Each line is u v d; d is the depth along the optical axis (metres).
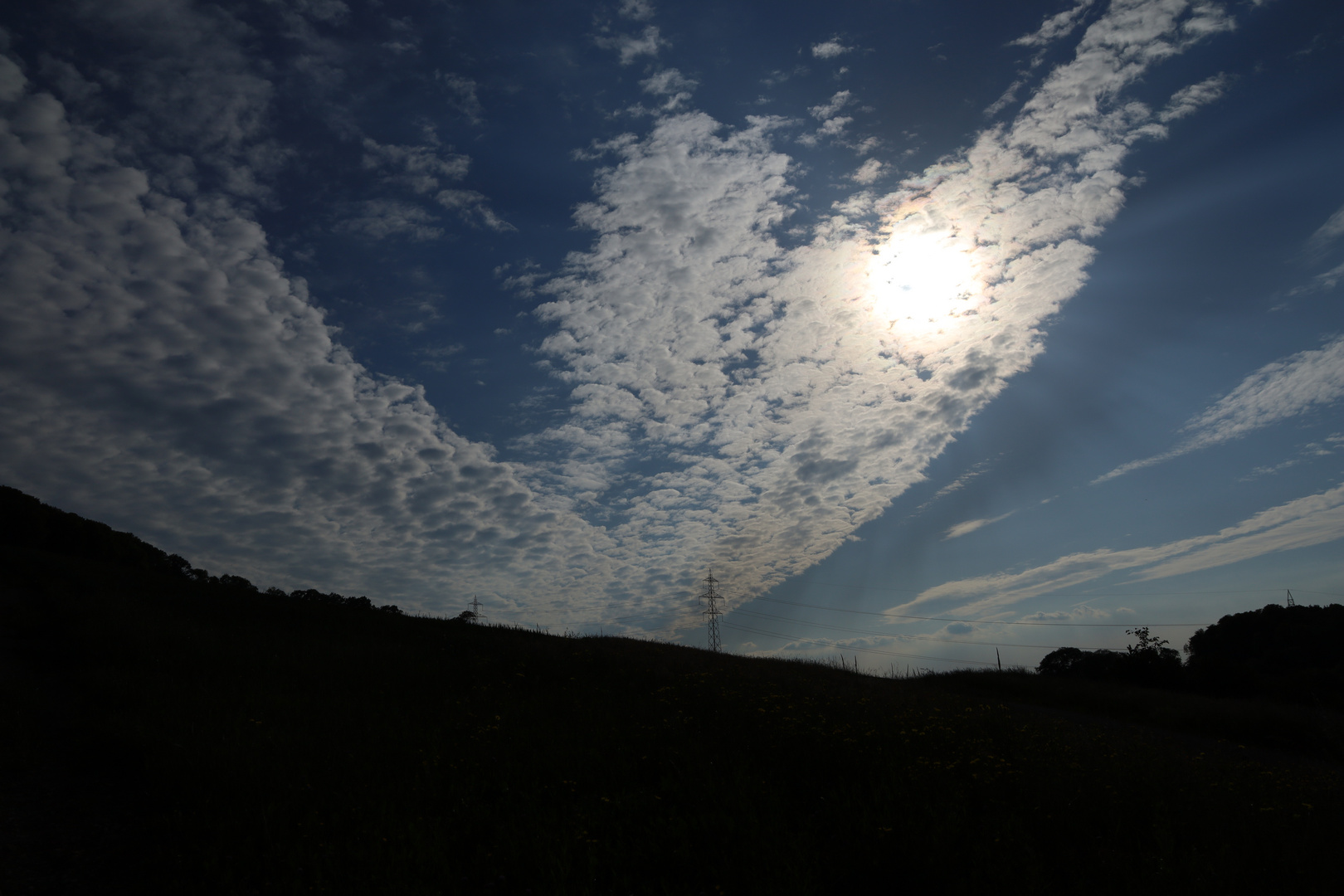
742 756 10.55
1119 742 13.06
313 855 7.13
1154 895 6.40
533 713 13.98
